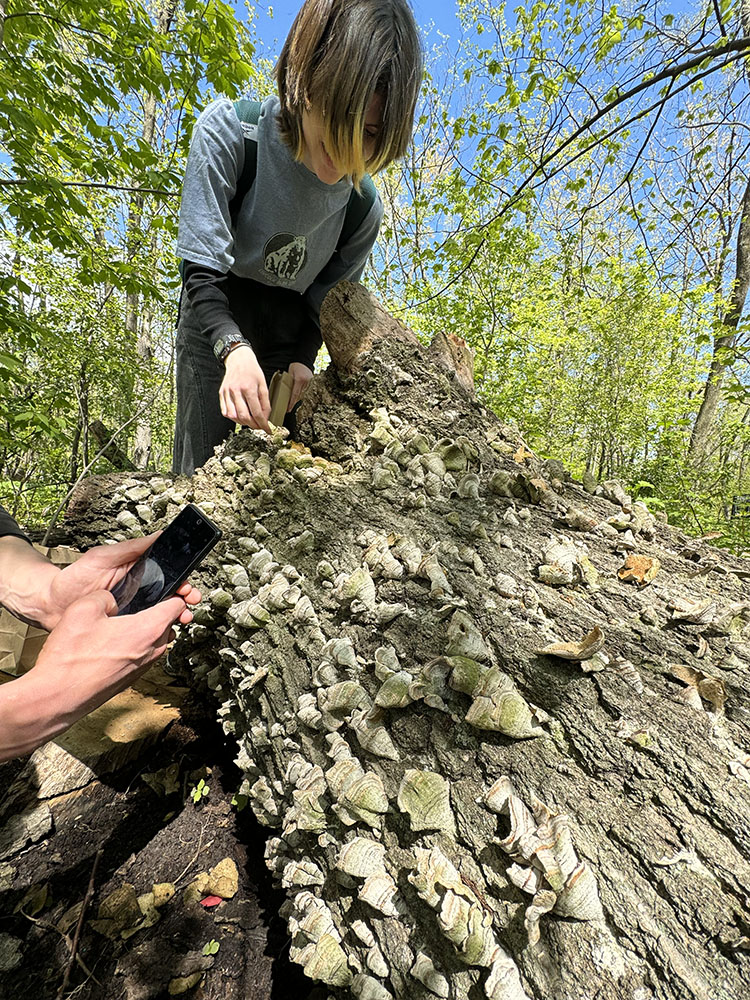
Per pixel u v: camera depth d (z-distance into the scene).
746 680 0.89
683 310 8.24
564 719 0.88
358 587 1.26
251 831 1.72
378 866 0.90
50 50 3.99
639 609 1.08
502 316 8.21
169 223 5.01
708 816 0.71
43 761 1.76
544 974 0.65
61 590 1.05
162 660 2.38
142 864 1.60
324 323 2.22
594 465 12.42
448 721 0.97
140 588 1.12
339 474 1.93
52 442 6.58
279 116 2.04
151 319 10.07
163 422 11.41
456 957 0.75
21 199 3.99
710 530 6.96
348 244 2.84
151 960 1.35
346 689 1.09
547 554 1.24
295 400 2.45
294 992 1.28
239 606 1.58
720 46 3.12
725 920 0.62
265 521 1.87
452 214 6.62
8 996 1.26
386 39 1.56
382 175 9.88
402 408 1.96
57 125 4.13
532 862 0.72
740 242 7.76
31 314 6.59
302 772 1.14
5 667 1.99
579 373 9.83
